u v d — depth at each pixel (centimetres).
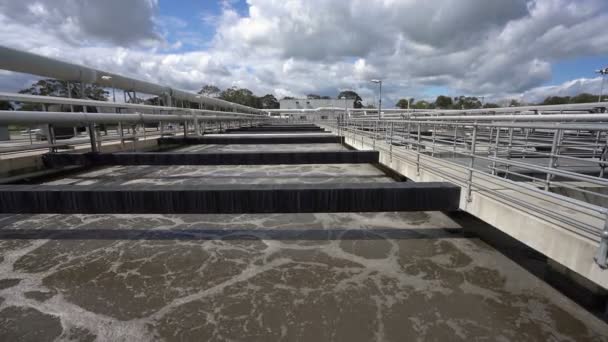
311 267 512
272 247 586
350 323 381
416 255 551
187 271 500
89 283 465
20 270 500
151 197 512
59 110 1298
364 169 1316
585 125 289
